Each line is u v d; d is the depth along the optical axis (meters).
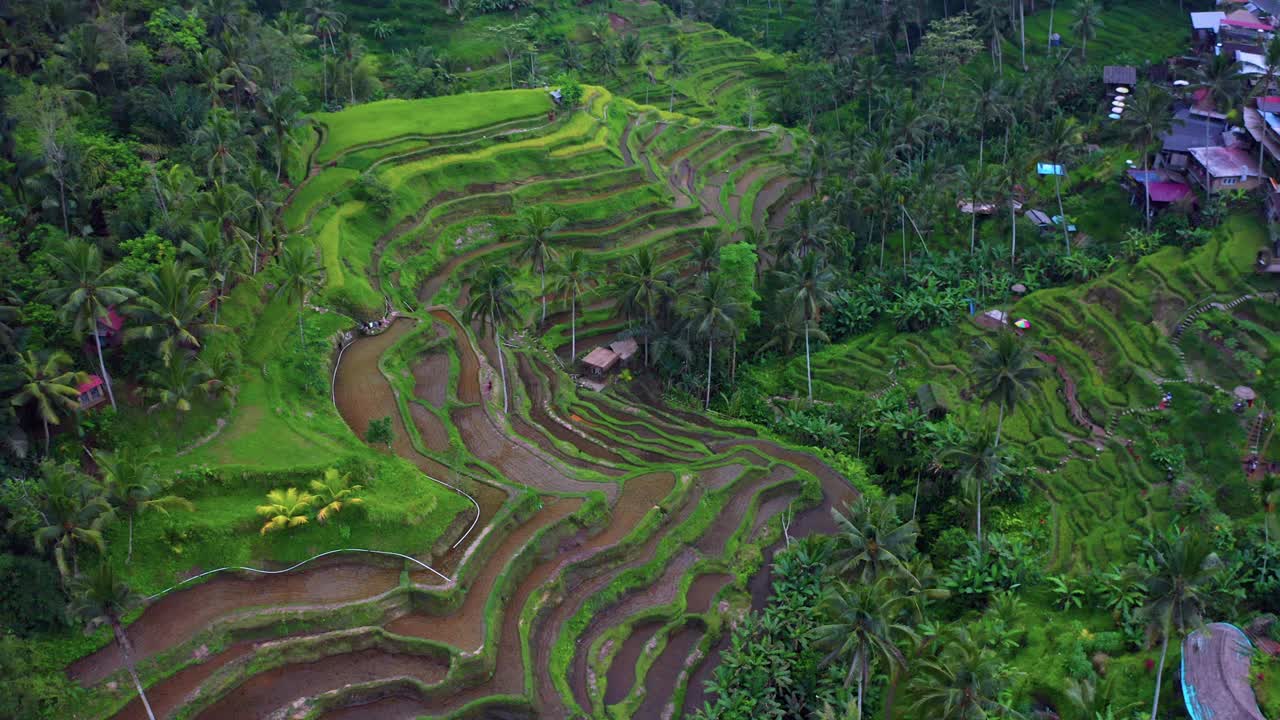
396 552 68.56
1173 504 82.25
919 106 137.75
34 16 99.00
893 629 62.66
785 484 84.38
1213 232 106.06
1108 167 123.25
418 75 147.00
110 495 62.94
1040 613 75.62
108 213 79.06
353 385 85.75
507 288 91.19
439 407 86.69
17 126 82.94
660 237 118.25
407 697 62.41
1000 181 117.25
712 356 104.25
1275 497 80.44
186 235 78.75
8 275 69.50
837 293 112.88
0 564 58.12
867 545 65.81
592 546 74.62
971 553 79.38
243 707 60.25
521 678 64.06
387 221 107.81
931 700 57.56
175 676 60.19
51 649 59.06
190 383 72.12
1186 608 60.16
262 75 109.44
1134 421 91.06
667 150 138.88
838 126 152.50
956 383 101.44
